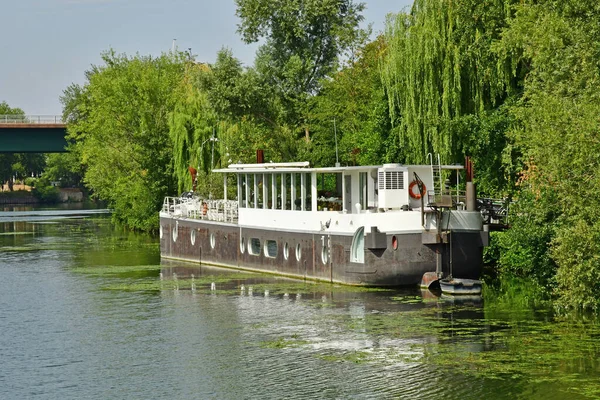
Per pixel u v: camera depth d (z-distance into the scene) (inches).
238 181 2405.3
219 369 1357.0
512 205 1828.2
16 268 2581.2
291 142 3201.3
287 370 1331.2
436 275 1847.9
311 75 3319.4
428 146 2228.1
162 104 4202.8
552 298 1763.0
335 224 1972.2
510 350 1380.4
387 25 2285.9
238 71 3137.3
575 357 1336.1
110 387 1298.0
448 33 2188.7
